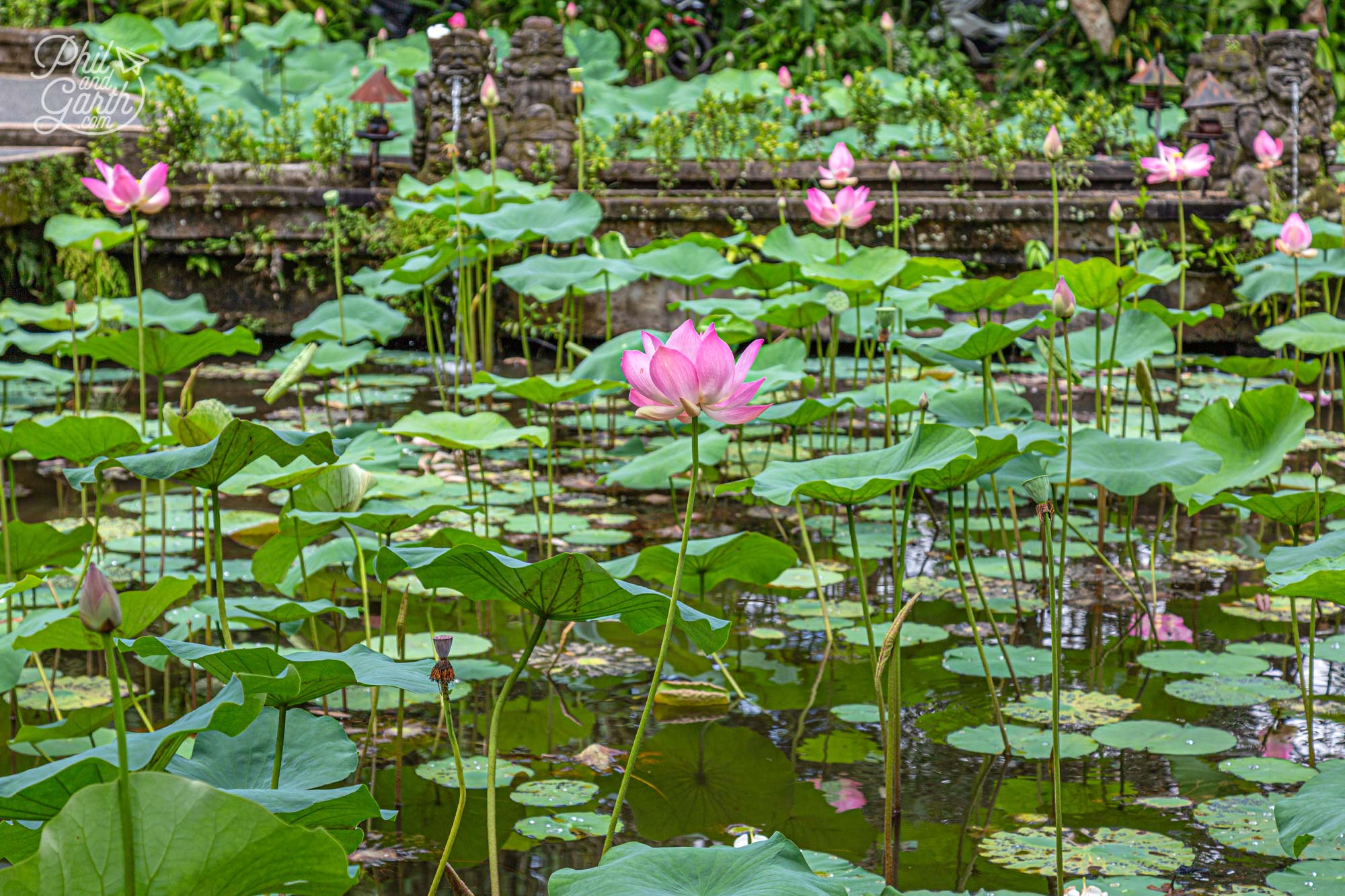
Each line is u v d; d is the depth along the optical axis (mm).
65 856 1255
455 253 6672
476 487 5191
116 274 8719
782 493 2479
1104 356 4652
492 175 7648
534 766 2684
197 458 1985
